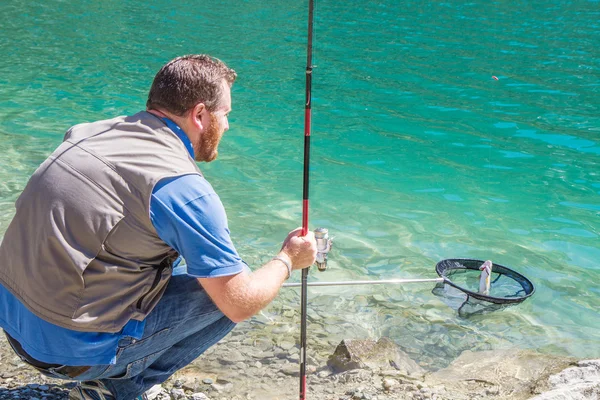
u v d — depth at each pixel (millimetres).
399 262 4824
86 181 2057
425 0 19219
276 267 2377
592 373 3295
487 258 4922
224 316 2537
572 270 4777
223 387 3176
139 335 2248
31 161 6520
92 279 2086
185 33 14328
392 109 9117
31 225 2084
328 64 11758
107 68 11016
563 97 9914
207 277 2111
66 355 2145
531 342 3854
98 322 2123
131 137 2145
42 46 12656
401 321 4016
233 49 12852
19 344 2283
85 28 14633
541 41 14078
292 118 8523
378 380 3256
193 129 2258
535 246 5145
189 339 2535
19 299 2137
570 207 5910
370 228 5398
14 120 7945
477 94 10000
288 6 18250
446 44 13641
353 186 6320
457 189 6316
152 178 2061
